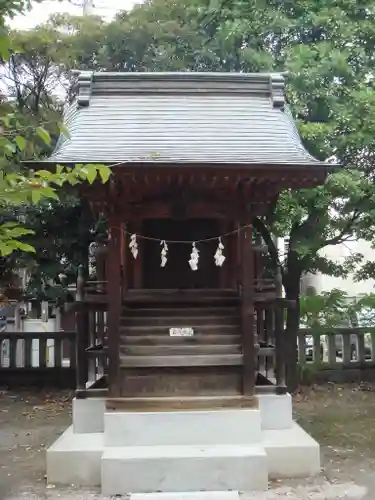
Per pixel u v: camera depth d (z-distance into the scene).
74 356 13.95
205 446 7.23
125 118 8.20
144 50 14.05
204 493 6.70
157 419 7.32
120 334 7.75
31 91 13.95
